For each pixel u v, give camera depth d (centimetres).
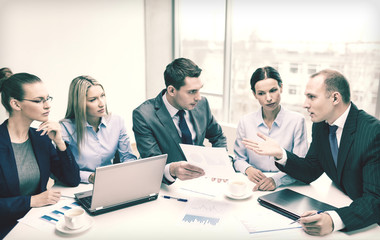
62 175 179
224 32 448
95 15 445
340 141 158
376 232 133
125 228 135
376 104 332
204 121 229
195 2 489
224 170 157
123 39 478
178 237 129
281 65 404
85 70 447
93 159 208
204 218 143
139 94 511
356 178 154
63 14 417
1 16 373
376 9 320
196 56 504
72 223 130
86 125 204
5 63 383
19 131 169
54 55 417
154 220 142
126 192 151
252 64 434
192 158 162
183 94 194
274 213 147
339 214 132
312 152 182
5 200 150
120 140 223
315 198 162
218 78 478
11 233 130
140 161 148
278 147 174
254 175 184
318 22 362
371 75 330
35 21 396
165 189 173
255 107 443
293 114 218
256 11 416
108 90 475
